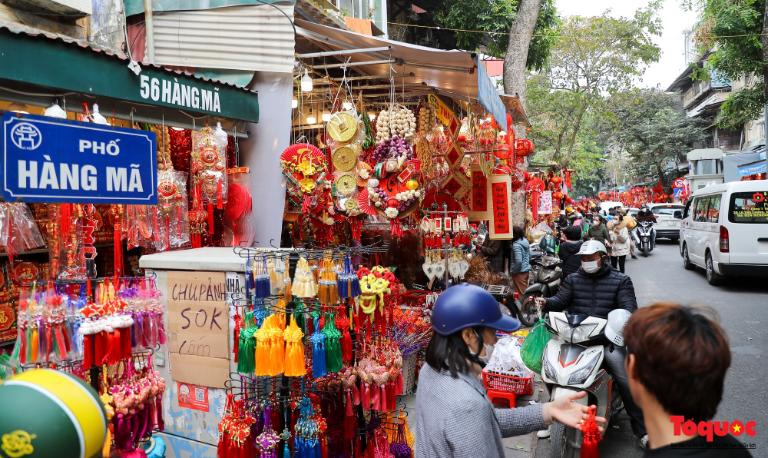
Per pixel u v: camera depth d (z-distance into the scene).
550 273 8.85
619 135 42.53
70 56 3.78
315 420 3.44
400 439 4.15
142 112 4.47
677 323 1.50
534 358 4.76
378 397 3.82
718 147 41.75
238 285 3.33
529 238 12.77
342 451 3.89
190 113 4.90
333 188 5.41
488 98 5.80
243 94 5.33
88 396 1.70
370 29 10.30
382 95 7.40
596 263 5.00
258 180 5.66
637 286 12.90
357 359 4.00
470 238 7.32
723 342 1.47
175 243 4.80
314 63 6.77
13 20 5.01
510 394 5.41
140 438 2.72
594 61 25.70
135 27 6.00
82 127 3.11
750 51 17.08
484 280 7.67
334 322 3.55
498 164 7.29
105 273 5.13
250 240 5.59
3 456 1.55
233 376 3.40
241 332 3.18
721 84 36.56
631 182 58.81
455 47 17.22
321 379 3.82
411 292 6.84
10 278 4.32
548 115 28.48
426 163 5.80
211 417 3.47
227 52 5.66
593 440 3.93
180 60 5.77
